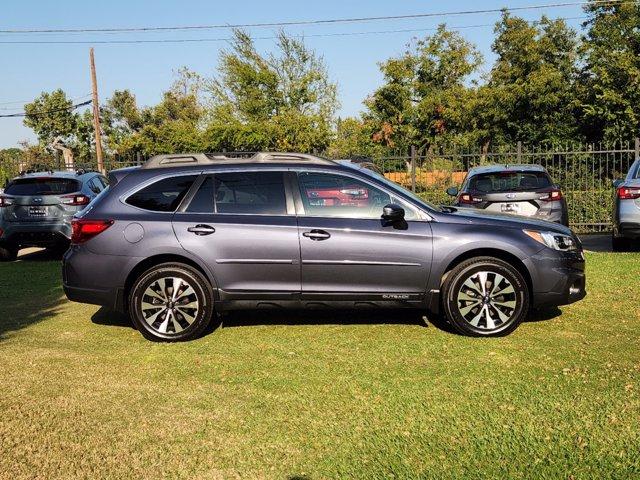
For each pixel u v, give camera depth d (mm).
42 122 53062
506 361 5105
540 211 10359
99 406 4305
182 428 3961
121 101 58906
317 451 3645
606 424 3854
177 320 5910
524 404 4199
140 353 5543
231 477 3383
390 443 3713
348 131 41094
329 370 4984
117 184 6172
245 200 6051
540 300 5938
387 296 5938
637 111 28906
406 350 5461
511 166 11102
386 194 6055
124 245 5941
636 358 5047
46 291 8445
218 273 5898
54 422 4043
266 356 5383
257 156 6262
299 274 5906
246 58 42906
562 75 34062
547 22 36781
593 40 31719
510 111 33844
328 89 42688
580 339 5641
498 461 3465
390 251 5883
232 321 6582
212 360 5305
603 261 9586
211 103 44062
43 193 11594
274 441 3773
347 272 5898
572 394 4340
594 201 16016
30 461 3553
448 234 5898
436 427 3904
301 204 6016
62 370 5027
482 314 5832
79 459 3576
